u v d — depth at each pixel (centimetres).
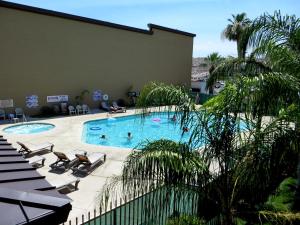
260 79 472
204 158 528
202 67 4656
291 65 596
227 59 799
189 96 534
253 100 471
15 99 1933
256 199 632
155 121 2222
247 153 517
